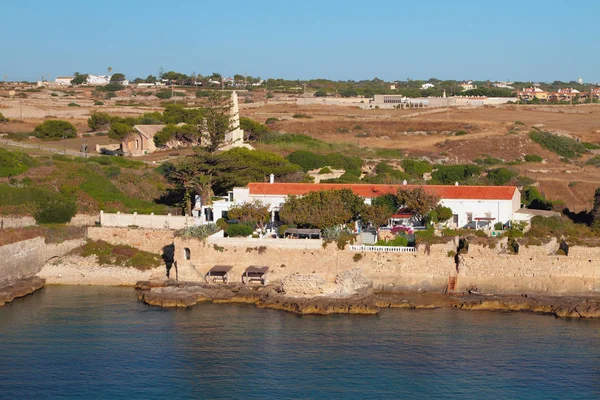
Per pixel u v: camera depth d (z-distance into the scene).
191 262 90.56
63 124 191.25
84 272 93.94
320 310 80.25
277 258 89.00
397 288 87.06
